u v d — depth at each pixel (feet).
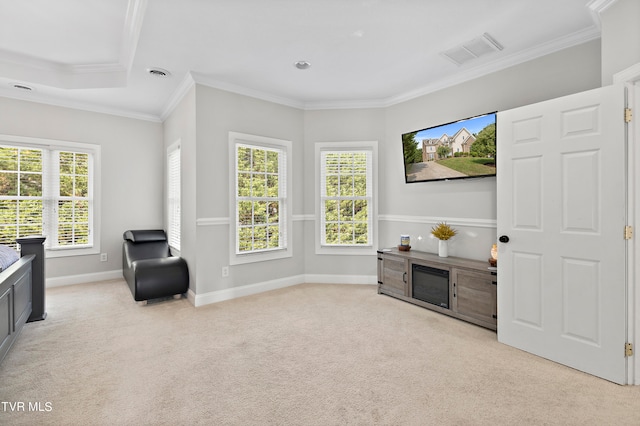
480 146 10.60
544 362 7.59
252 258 13.15
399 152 13.91
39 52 11.24
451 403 6.02
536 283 7.95
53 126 14.16
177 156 14.52
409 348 8.30
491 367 7.35
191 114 12.07
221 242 12.36
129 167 16.08
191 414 5.72
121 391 6.41
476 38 9.28
